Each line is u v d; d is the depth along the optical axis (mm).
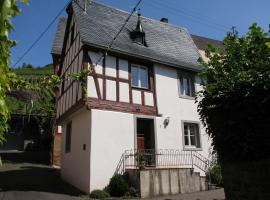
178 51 17422
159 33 17797
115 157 12680
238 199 5727
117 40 14656
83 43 13000
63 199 10859
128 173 12344
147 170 11906
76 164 13547
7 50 1965
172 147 14539
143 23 17578
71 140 14680
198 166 15008
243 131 5566
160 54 15914
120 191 11688
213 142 6207
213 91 6148
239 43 6395
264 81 5285
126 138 13188
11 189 12094
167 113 14914
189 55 17812
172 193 12242
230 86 5820
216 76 6520
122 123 13242
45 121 22297
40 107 22234
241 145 5543
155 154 13797
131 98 13883
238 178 5785
